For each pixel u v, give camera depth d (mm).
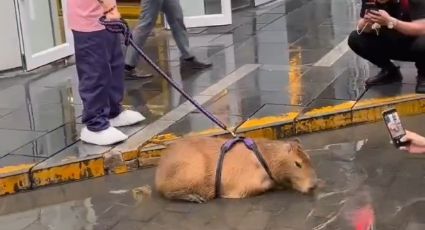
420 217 6367
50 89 8875
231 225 6395
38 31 9656
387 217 6391
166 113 7996
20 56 9430
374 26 8039
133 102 8320
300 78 8734
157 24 11148
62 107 8312
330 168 7086
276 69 9094
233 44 10219
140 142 7387
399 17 8055
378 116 7855
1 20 9297
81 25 7141
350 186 6801
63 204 6801
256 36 10562
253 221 6422
